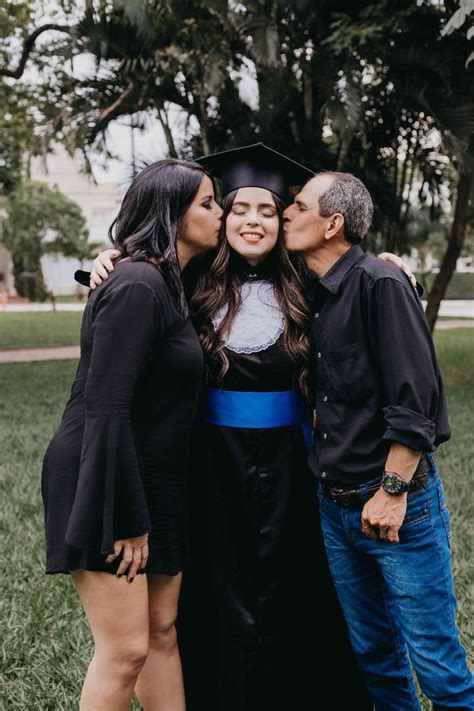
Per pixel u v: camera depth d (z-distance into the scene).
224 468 2.30
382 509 1.97
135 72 8.71
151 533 2.06
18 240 34.75
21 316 26.45
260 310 2.27
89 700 2.09
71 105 9.15
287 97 8.61
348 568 2.21
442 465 5.96
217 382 2.28
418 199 10.69
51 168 49.47
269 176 2.26
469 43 7.57
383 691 2.30
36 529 4.50
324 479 2.13
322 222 2.12
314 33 8.23
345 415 2.08
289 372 2.26
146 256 2.07
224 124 9.17
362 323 2.04
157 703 2.31
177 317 2.05
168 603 2.26
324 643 2.42
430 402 1.94
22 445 6.75
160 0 8.30
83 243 35.72
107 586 2.00
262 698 2.34
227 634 2.32
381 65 7.98
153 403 2.04
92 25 8.32
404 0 7.70
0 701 2.74
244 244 2.24
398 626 2.27
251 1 7.96
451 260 10.99
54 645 3.09
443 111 7.81
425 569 2.04
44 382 10.71
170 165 2.17
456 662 2.07
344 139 8.49
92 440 1.90
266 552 2.29
